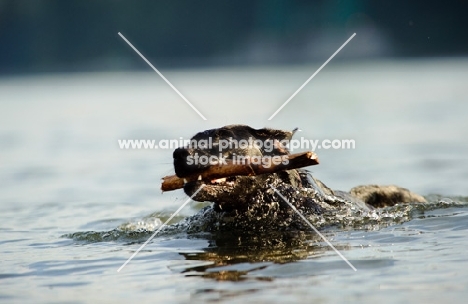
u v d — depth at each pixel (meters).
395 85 130.88
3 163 63.72
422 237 30.39
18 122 96.69
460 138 68.69
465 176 50.81
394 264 26.28
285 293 23.52
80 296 24.33
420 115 87.50
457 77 140.50
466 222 33.00
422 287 23.62
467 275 24.64
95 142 74.62
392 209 36.44
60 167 60.31
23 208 43.75
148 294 24.16
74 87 160.75
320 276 25.20
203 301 23.08
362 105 100.81
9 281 26.48
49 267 28.23
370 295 23.05
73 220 39.25
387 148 64.31
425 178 50.56
